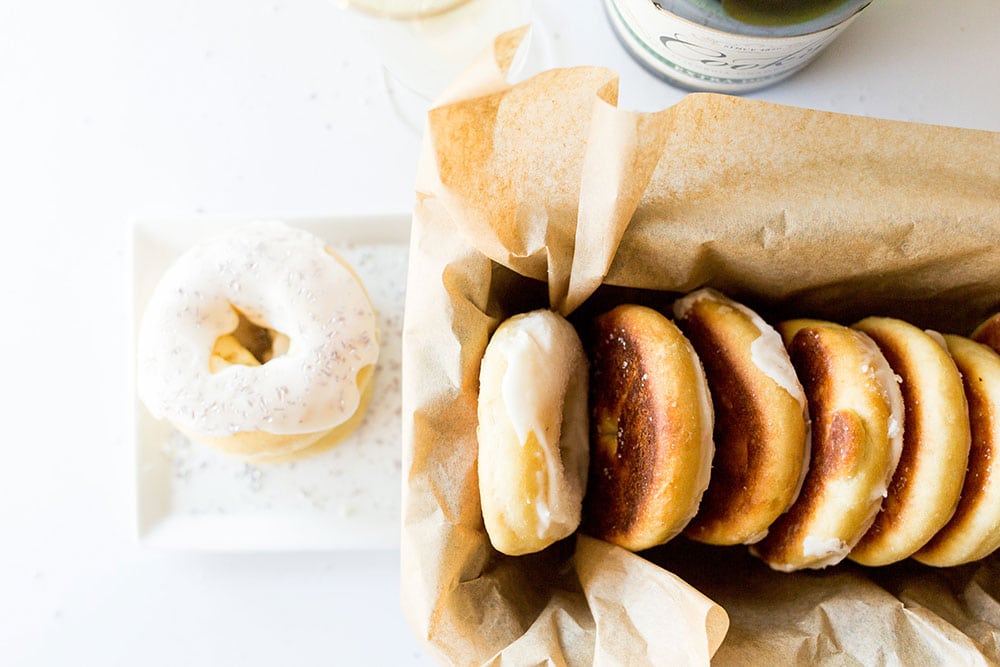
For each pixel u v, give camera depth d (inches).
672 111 14.7
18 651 20.8
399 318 20.7
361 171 20.7
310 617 20.6
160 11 20.9
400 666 20.6
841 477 16.0
